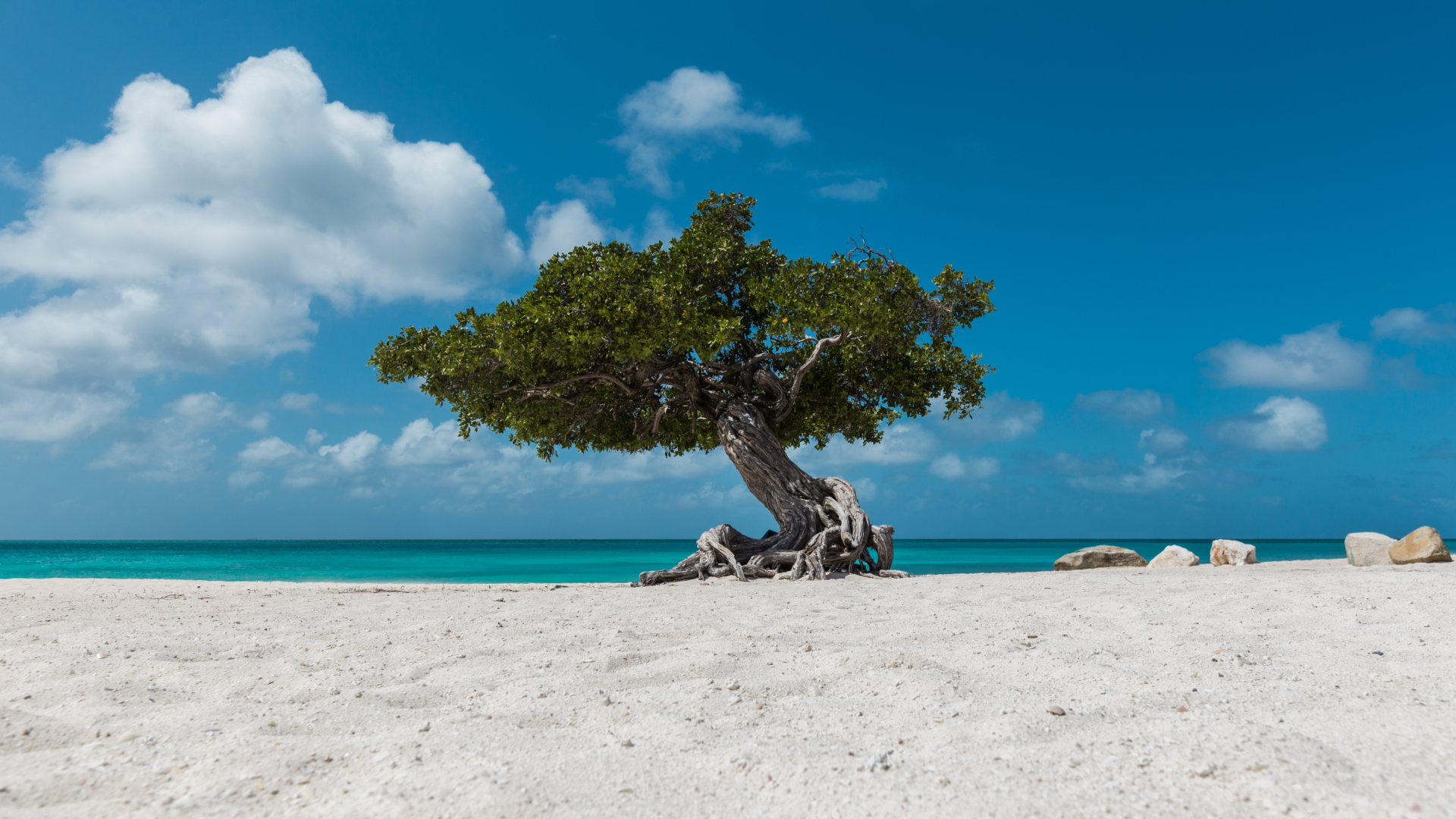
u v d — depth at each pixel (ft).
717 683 11.62
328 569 110.01
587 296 44.80
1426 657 12.76
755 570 46.21
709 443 60.75
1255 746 7.70
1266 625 17.07
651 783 7.38
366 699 11.05
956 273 49.62
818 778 7.40
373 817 6.57
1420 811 6.20
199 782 7.48
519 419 49.93
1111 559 55.11
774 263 54.65
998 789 7.01
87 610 24.63
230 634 17.78
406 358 49.19
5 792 7.22
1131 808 6.51
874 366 53.78
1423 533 41.14
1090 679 11.53
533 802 6.87
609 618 20.61
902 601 24.89
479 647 15.46
